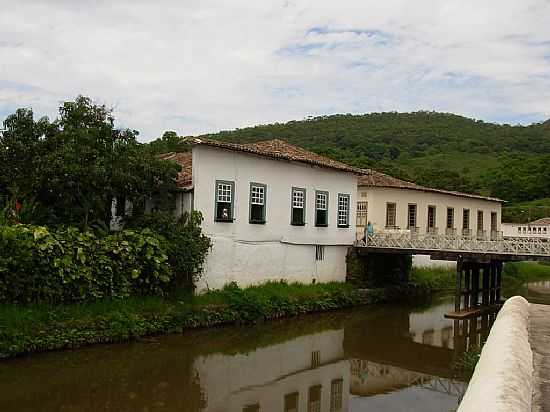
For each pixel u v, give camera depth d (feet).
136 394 38.22
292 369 47.47
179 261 59.11
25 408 34.30
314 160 80.02
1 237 45.98
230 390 40.65
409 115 359.87
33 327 44.98
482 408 10.05
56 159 53.36
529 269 143.64
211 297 63.31
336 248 85.51
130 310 52.85
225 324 61.26
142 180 59.41
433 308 82.64
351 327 66.49
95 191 56.03
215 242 66.44
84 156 55.06
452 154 281.54
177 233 60.18
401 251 82.48
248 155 70.79
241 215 69.97
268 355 51.62
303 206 79.61
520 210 200.03
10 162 56.54
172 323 55.36
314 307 73.31
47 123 57.88
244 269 70.33
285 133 281.74
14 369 41.47
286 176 76.74
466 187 195.31
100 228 57.26
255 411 36.40
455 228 123.44
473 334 63.67
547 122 379.14
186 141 65.00
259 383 42.88
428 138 303.68
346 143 270.26
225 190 67.97
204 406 36.68
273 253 74.54
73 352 46.16
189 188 63.77
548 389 17.80
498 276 88.02
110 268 52.49
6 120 57.36
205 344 53.78
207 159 65.62
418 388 42.73
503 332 19.54
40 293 47.60
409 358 52.47
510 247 72.84
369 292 83.76
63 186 54.80
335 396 40.40
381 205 105.60
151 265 56.03
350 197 88.43
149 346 50.85
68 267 48.96
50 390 37.88
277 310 67.26
